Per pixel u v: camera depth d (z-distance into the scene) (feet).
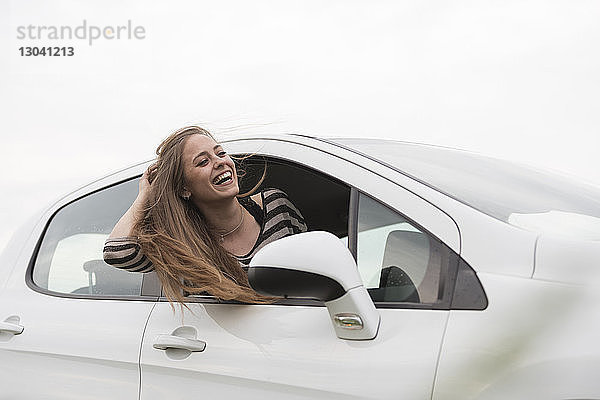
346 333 6.84
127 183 9.91
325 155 8.13
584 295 6.01
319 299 6.78
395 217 7.18
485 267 6.46
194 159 8.37
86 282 9.55
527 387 5.82
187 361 7.86
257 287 6.61
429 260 6.77
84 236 9.95
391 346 6.59
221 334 7.77
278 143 8.63
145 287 8.84
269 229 8.57
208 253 8.27
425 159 8.40
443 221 6.88
